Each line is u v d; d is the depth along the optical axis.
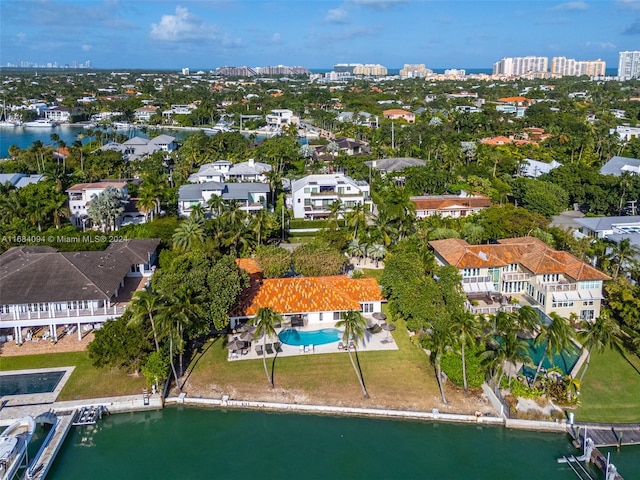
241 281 75.81
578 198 135.75
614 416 58.66
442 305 71.12
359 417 59.56
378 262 103.19
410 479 51.69
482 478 51.84
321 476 51.97
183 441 56.69
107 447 55.66
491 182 148.38
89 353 61.47
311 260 86.50
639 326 72.19
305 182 130.88
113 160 172.00
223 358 68.62
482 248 85.69
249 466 53.28
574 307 78.31
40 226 110.00
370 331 75.12
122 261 85.50
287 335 73.88
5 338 72.50
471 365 61.75
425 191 147.62
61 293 71.38
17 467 50.84
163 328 59.06
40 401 59.41
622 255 85.75
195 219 97.00
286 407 60.28
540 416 58.19
